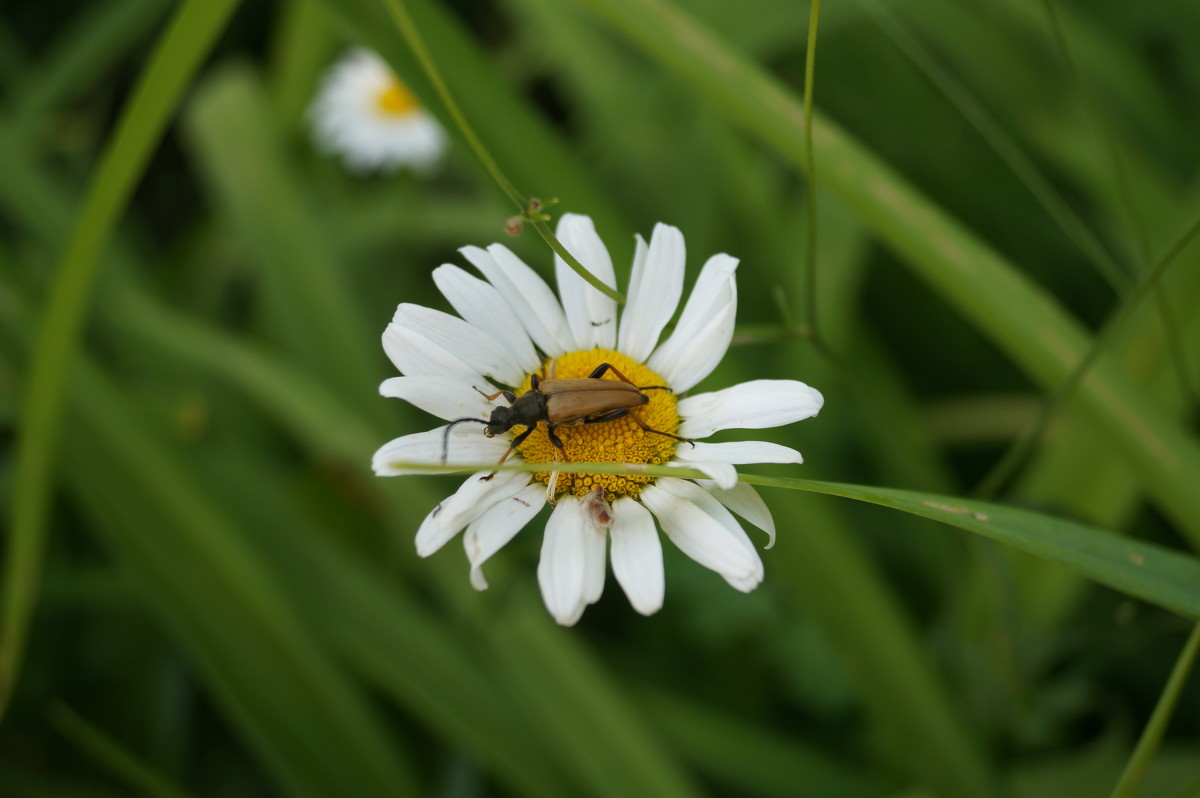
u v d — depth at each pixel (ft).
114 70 2.17
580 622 1.48
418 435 1.13
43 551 1.53
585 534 1.11
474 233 1.83
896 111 1.67
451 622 1.43
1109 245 1.57
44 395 1.30
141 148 1.25
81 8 2.20
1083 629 1.32
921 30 1.62
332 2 1.28
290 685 1.32
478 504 1.12
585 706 1.32
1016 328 1.27
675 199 1.67
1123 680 1.36
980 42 1.61
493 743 1.32
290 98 2.04
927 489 1.42
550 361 1.16
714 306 1.15
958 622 1.33
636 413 1.14
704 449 1.12
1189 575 1.11
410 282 1.91
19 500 1.31
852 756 1.38
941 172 1.65
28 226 1.70
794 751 1.35
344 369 1.59
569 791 1.31
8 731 1.43
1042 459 1.34
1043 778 1.29
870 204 1.28
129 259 1.79
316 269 1.67
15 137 1.79
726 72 1.29
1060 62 1.60
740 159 1.62
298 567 1.38
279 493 1.41
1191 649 1.09
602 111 1.71
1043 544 1.11
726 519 1.11
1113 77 1.56
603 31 1.77
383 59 1.28
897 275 1.66
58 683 1.47
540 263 1.75
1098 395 1.26
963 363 1.64
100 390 1.37
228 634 1.33
